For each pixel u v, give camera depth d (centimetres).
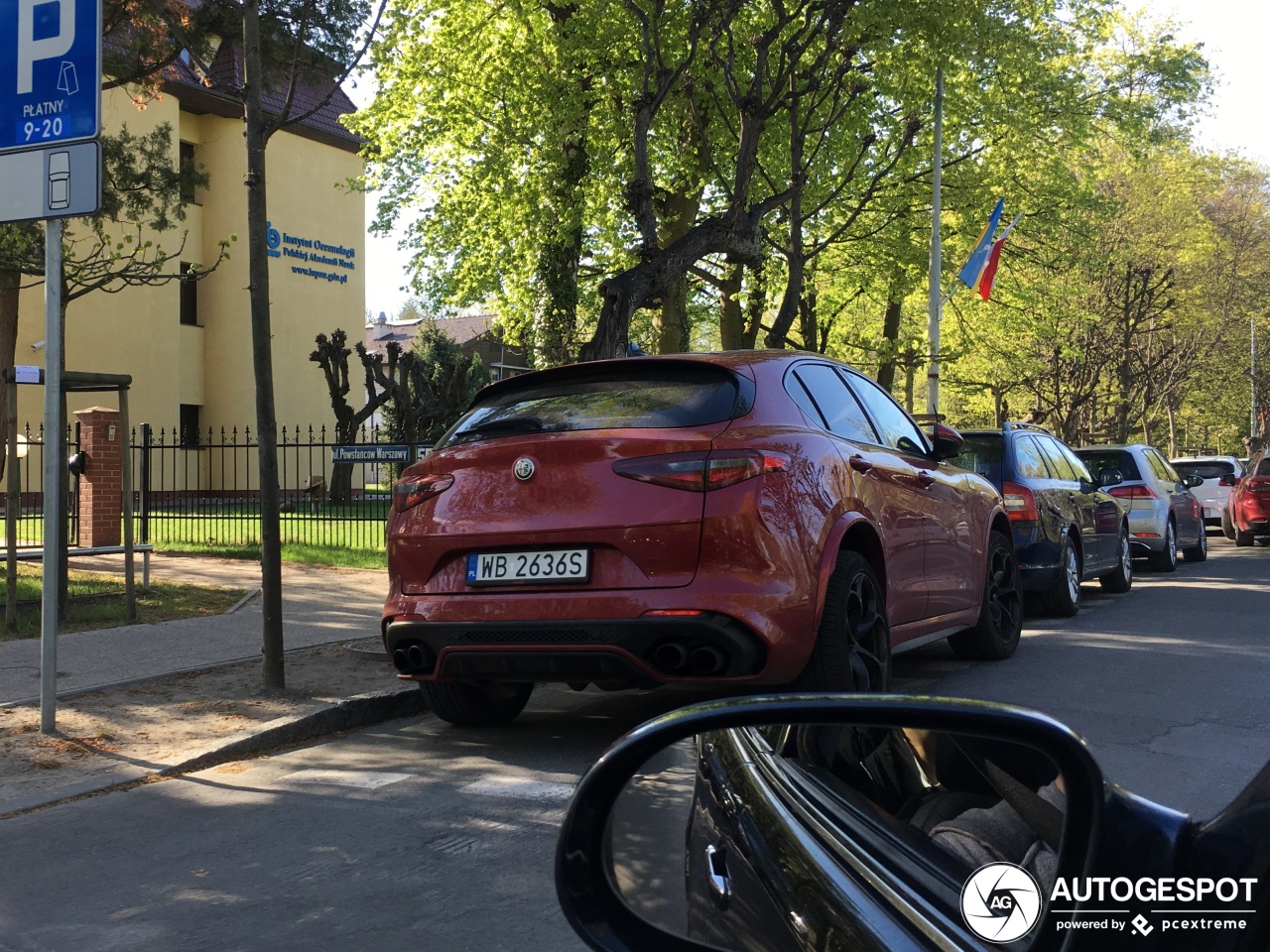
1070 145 2339
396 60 1872
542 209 1828
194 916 337
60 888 365
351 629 885
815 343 2169
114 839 415
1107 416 3850
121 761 517
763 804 181
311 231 3192
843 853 163
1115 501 1242
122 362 2702
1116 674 709
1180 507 1602
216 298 3020
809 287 2158
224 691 652
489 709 592
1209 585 1312
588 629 462
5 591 1073
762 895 169
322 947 311
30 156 587
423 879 364
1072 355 2986
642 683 472
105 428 1227
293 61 788
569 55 1580
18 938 324
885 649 545
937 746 153
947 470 700
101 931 328
